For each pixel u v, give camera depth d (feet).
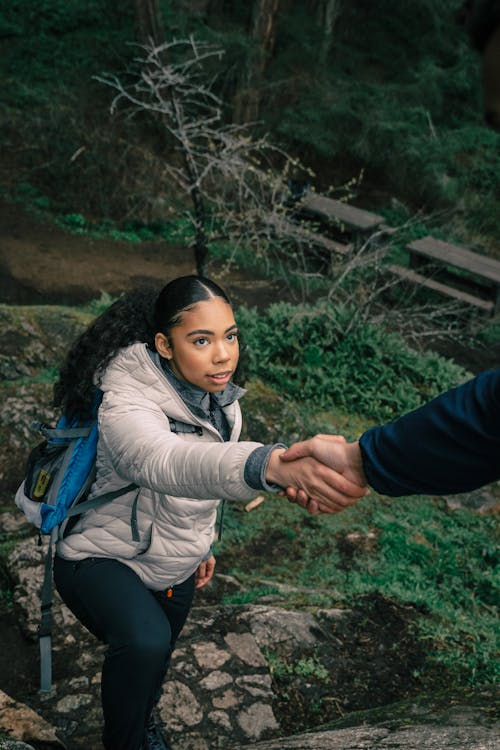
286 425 21.40
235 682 11.00
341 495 5.02
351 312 25.53
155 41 47.14
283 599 14.17
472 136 55.01
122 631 7.16
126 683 7.22
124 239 40.50
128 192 42.78
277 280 37.81
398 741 8.01
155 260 38.93
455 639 13.44
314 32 54.39
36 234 38.96
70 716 10.02
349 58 57.52
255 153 51.80
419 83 54.44
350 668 12.10
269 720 10.50
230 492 5.60
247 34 53.42
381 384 24.21
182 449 6.07
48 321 23.08
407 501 20.07
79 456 7.43
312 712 11.03
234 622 12.32
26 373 20.92
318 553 17.21
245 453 5.52
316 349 23.91
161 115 46.01
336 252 38.11
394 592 14.85
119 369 7.02
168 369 7.21
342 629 13.06
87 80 48.70
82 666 11.23
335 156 54.44
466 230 52.42
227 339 6.86
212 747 9.89
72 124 44.45
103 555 7.58
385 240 45.01
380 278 37.35
